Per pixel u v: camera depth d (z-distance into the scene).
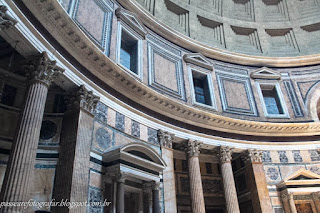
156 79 16.75
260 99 20.92
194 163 15.80
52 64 9.81
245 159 18.52
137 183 13.09
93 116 11.45
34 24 9.77
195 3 23.53
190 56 19.70
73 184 9.55
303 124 19.09
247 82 21.52
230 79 21.05
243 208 18.42
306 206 17.20
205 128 17.48
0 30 8.38
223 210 19.25
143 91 14.33
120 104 13.52
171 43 19.50
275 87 21.91
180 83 18.20
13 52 10.27
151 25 18.56
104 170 11.52
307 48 24.09
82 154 10.32
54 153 10.56
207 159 20.25
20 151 8.15
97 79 12.55
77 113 10.91
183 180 18.66
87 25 13.06
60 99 11.87
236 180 19.67
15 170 7.86
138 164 12.13
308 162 18.69
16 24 8.66
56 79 10.67
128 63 16.42
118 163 11.22
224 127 18.08
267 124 18.75
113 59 14.23
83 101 11.17
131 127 13.74
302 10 25.77
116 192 11.00
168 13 21.72
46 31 10.26
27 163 8.10
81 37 11.09
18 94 11.51
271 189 17.69
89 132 10.99
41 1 9.61
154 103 15.14
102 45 13.81
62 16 10.25
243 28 24.59
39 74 9.47
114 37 14.97
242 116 19.55
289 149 19.09
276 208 17.14
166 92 16.88
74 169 9.79
